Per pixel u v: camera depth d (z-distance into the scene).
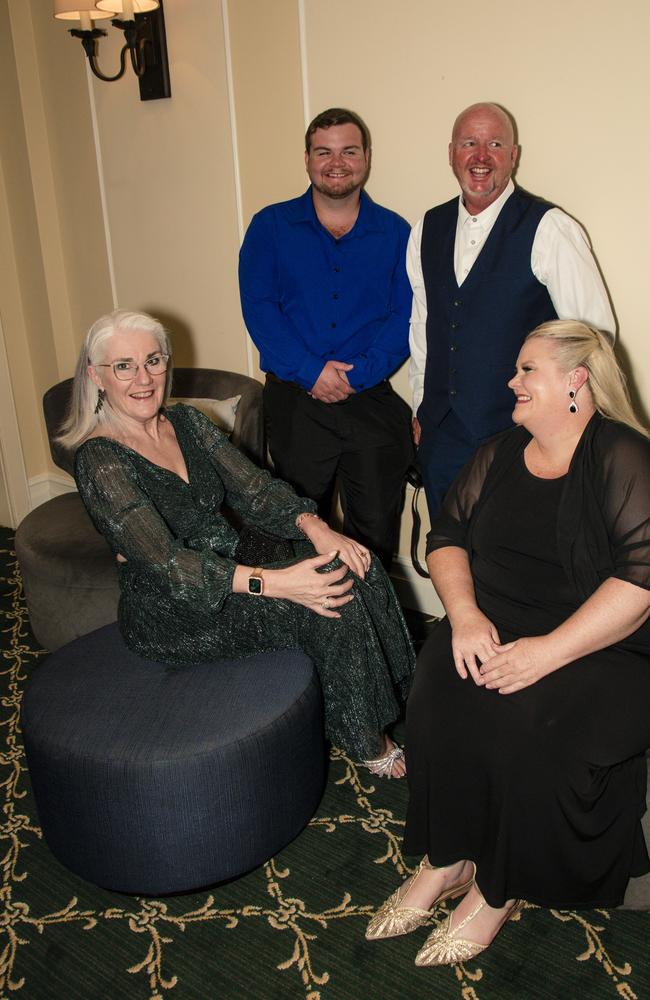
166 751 1.93
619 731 1.80
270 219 2.89
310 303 2.89
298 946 1.98
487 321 2.48
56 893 2.15
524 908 2.05
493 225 2.46
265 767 2.01
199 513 2.38
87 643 2.35
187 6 3.19
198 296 3.63
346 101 2.94
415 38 2.73
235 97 3.19
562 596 1.97
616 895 1.87
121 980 1.91
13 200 3.98
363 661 2.22
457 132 2.41
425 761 1.92
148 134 3.50
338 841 2.28
